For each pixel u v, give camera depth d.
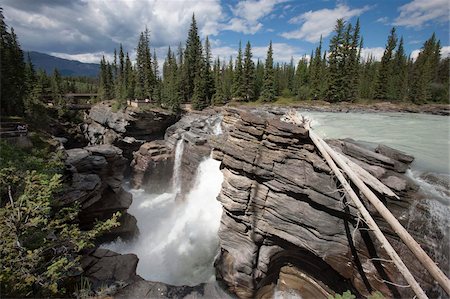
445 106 58.44
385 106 59.31
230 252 18.00
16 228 7.49
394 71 77.00
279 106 62.44
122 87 63.94
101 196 23.83
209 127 41.12
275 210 16.00
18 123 21.95
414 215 11.95
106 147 27.28
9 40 51.03
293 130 16.14
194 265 21.88
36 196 8.46
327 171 14.55
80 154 24.48
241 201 17.31
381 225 12.45
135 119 49.12
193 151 38.44
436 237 11.29
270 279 17.22
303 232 14.88
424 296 9.28
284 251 16.38
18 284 6.93
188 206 34.81
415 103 62.47
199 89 63.19
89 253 14.84
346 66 63.97
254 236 16.92
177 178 43.41
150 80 69.62
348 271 13.59
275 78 78.25
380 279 12.47
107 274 13.38
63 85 97.69
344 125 33.56
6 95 38.12
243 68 72.31
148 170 45.47
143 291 12.92
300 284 16.42
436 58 75.56
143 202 39.12
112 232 23.67
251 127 18.12
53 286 7.32
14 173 9.22
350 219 13.59
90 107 72.75
